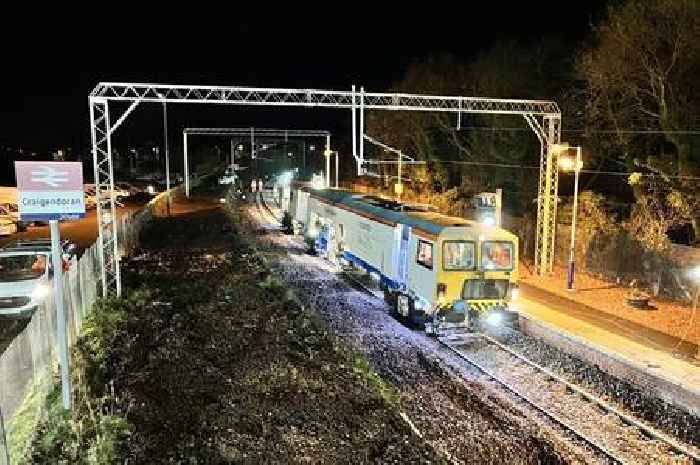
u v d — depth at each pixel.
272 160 100.12
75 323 15.02
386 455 10.38
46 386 11.73
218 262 27.89
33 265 18.58
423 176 42.31
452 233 17.11
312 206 33.31
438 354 15.98
